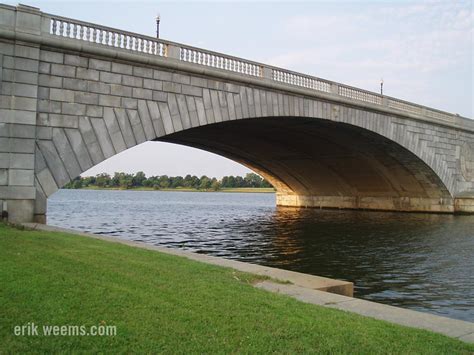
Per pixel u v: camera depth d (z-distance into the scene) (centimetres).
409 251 2852
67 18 2378
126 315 759
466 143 5844
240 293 955
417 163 5200
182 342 666
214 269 1229
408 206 5956
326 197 6950
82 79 2423
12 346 617
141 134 2625
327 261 2489
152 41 2689
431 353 677
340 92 4059
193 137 4822
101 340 656
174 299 866
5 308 748
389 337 738
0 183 2142
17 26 2217
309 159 5781
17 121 2200
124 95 2567
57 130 2327
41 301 793
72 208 8106
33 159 2230
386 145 4850
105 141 2483
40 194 2245
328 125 4175
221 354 631
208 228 4359
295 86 3531
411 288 1877
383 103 4544
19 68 2223
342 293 1201
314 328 753
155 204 10556
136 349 636
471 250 2891
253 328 739
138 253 1403
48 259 1143
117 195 19588
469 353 694
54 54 2342
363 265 2381
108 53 2477
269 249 2922
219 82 3027
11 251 1212
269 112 3381
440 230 3953
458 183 5662
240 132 4562
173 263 1265
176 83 2794
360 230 3984
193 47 2883
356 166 5703
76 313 750
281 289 1090
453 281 2012
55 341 644
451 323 879
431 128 5219
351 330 756
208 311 809
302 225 4500
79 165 2386
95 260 1192
